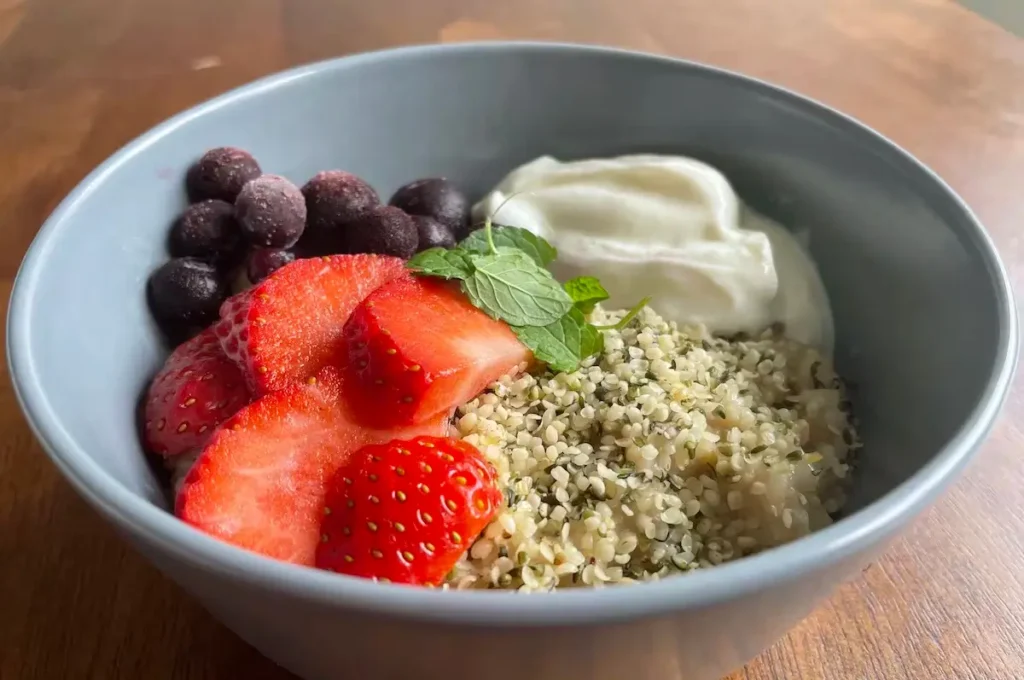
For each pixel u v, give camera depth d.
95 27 0.33
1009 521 0.19
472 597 0.13
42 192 0.25
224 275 0.21
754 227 0.23
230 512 0.17
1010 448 0.20
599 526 0.18
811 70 0.31
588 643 0.13
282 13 0.34
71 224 0.18
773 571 0.14
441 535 0.17
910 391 0.19
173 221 0.21
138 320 0.20
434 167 0.24
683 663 0.15
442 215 0.23
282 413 0.18
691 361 0.21
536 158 0.24
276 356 0.19
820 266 0.23
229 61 0.31
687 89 0.23
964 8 0.35
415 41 0.32
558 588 0.17
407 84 0.23
